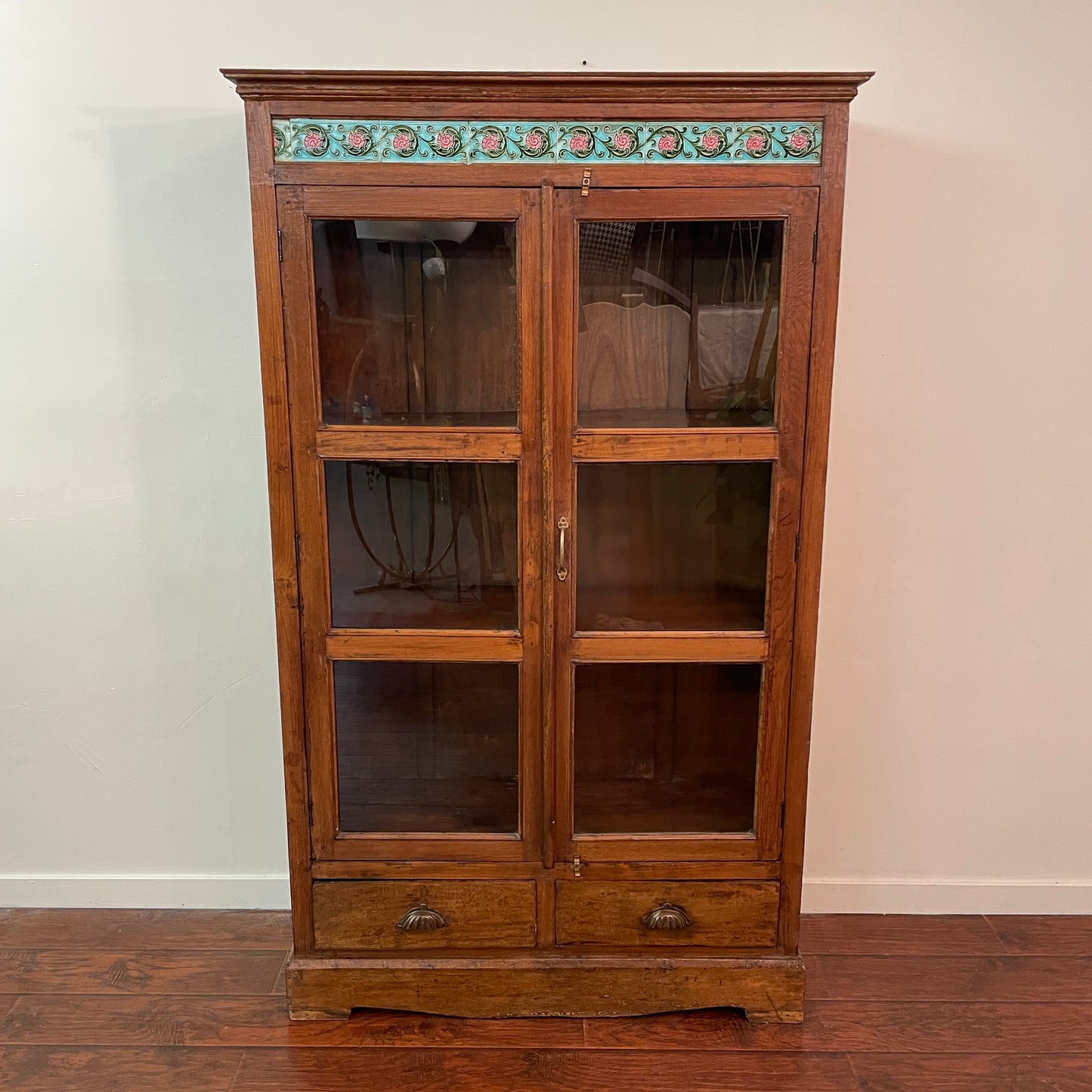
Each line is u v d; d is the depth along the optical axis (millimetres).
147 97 1723
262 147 1375
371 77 1339
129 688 1952
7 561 1896
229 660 1940
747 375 1478
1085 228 1747
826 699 1950
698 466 1500
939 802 1997
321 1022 1677
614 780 1623
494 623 1556
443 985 1653
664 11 1693
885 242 1758
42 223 1763
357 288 1443
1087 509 1862
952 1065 1589
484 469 1497
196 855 2027
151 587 1911
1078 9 1673
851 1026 1676
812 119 1369
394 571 1541
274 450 1471
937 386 1812
